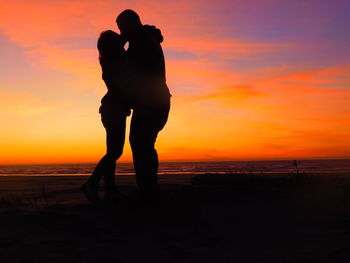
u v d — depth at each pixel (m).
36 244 2.54
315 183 6.22
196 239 2.67
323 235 2.74
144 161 4.16
